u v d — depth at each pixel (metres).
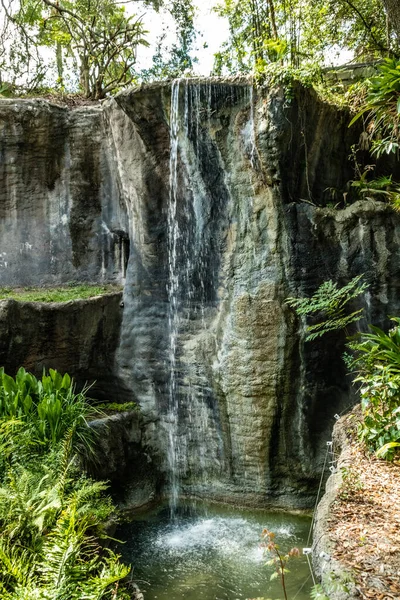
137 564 5.63
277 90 6.16
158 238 7.64
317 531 3.74
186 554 5.83
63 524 3.62
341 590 2.98
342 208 7.20
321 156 7.04
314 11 9.12
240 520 6.70
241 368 6.84
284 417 6.76
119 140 7.86
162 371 7.61
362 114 6.99
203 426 7.28
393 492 4.20
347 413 6.34
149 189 7.55
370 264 6.51
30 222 9.08
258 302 6.73
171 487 7.53
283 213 6.59
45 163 8.99
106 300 7.91
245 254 6.84
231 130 6.65
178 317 7.48
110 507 4.99
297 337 6.62
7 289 8.74
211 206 7.06
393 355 5.14
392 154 7.72
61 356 7.61
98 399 8.12
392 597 2.90
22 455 5.04
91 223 9.06
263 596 4.93
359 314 6.65
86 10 11.24
